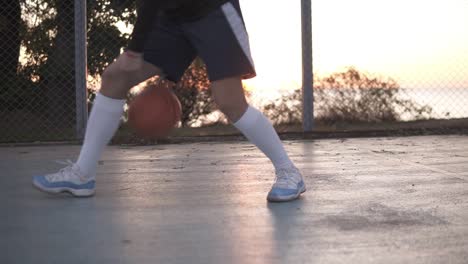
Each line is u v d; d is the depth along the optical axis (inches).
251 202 131.4
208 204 129.9
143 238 104.5
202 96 295.4
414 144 233.9
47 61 289.3
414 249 97.2
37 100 289.9
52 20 292.0
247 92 285.7
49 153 216.5
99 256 94.9
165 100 121.0
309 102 265.9
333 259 92.7
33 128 276.5
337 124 293.0
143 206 128.3
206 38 123.0
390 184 150.3
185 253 96.1
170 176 165.0
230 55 123.5
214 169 176.6
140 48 120.1
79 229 110.4
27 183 156.7
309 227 110.5
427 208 124.6
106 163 189.8
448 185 148.5
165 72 129.2
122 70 125.7
